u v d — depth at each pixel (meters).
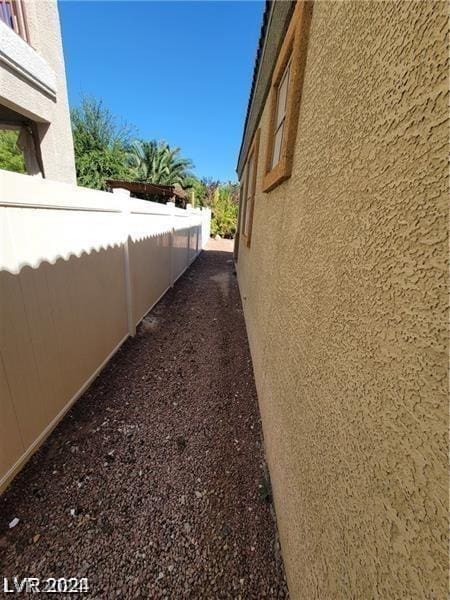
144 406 2.44
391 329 0.60
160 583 1.29
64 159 4.82
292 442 1.34
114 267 3.00
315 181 1.20
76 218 2.19
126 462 1.89
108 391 2.58
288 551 1.30
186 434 2.18
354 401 0.75
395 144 0.61
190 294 5.90
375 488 0.62
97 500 1.62
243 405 2.58
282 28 2.03
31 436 1.81
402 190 0.58
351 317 0.79
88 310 2.48
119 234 3.07
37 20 3.99
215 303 5.47
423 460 0.49
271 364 2.02
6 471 1.61
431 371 0.48
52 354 1.99
